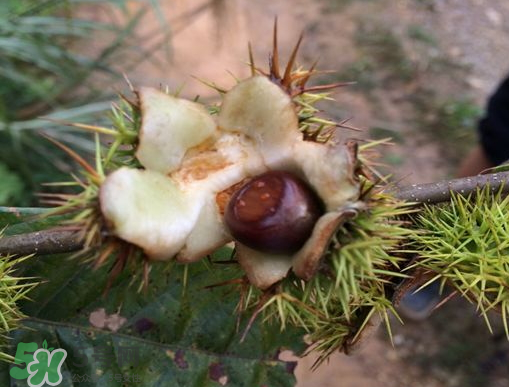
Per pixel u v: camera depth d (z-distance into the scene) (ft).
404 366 1.77
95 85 1.89
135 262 0.47
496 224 0.56
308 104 0.54
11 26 1.56
